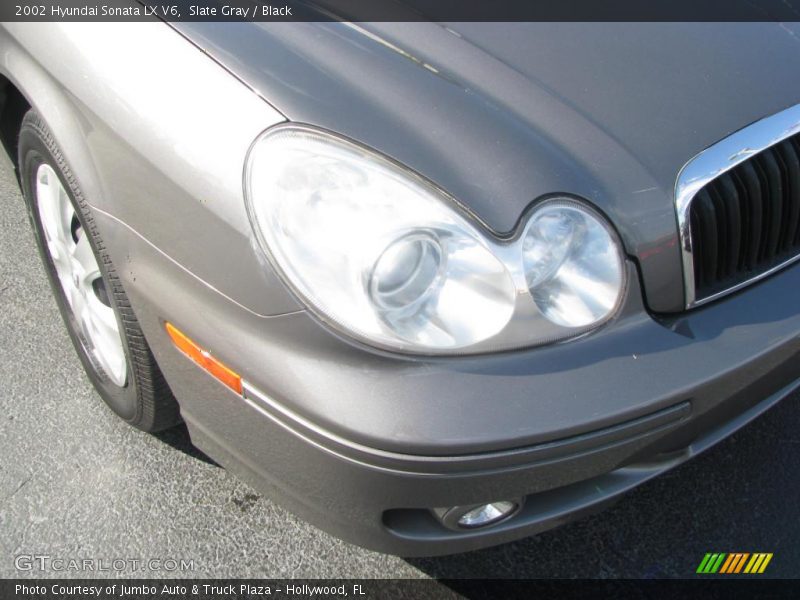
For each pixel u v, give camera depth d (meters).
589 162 1.69
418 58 1.80
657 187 1.70
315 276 1.50
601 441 1.55
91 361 2.35
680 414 1.62
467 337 1.52
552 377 1.52
